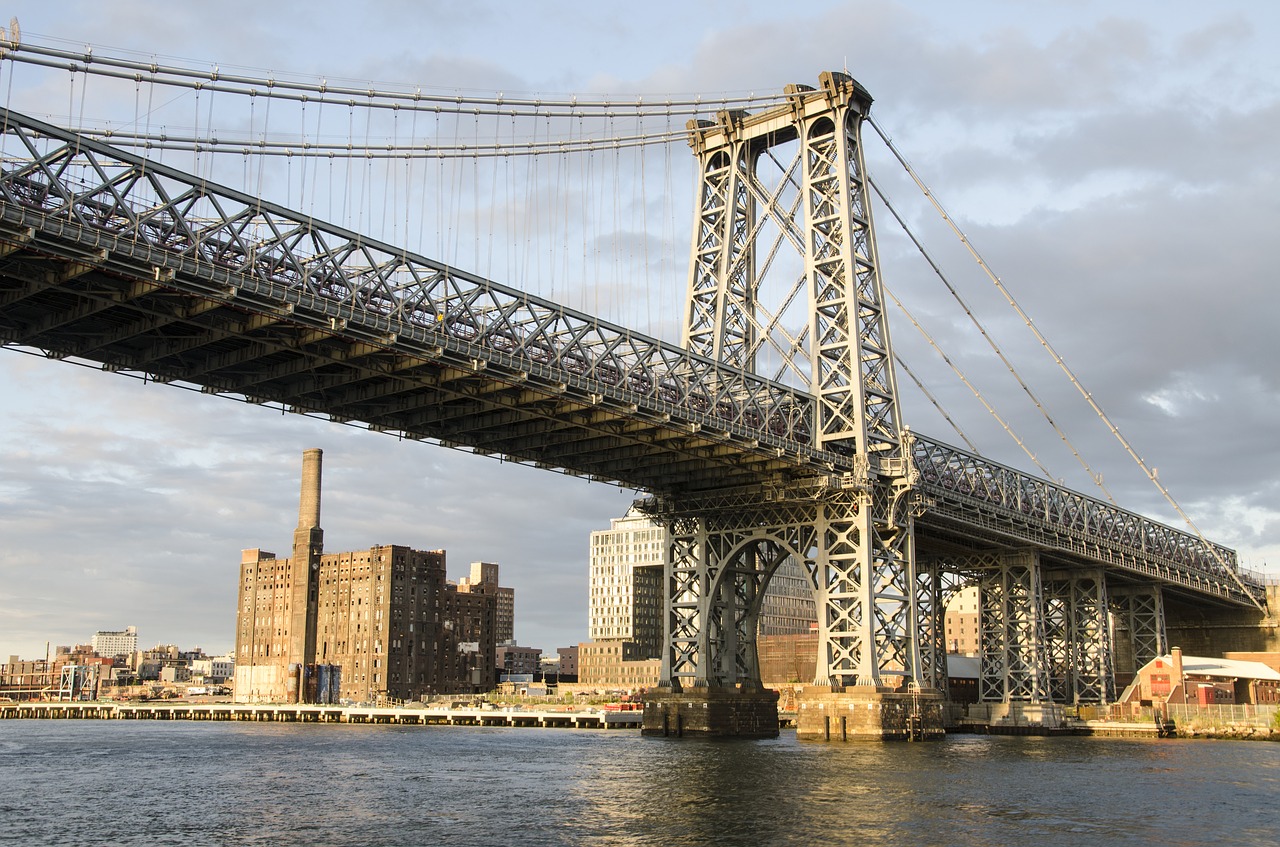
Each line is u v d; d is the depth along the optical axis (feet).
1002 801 232.53
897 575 398.62
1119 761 333.62
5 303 232.94
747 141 433.48
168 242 230.07
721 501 405.80
